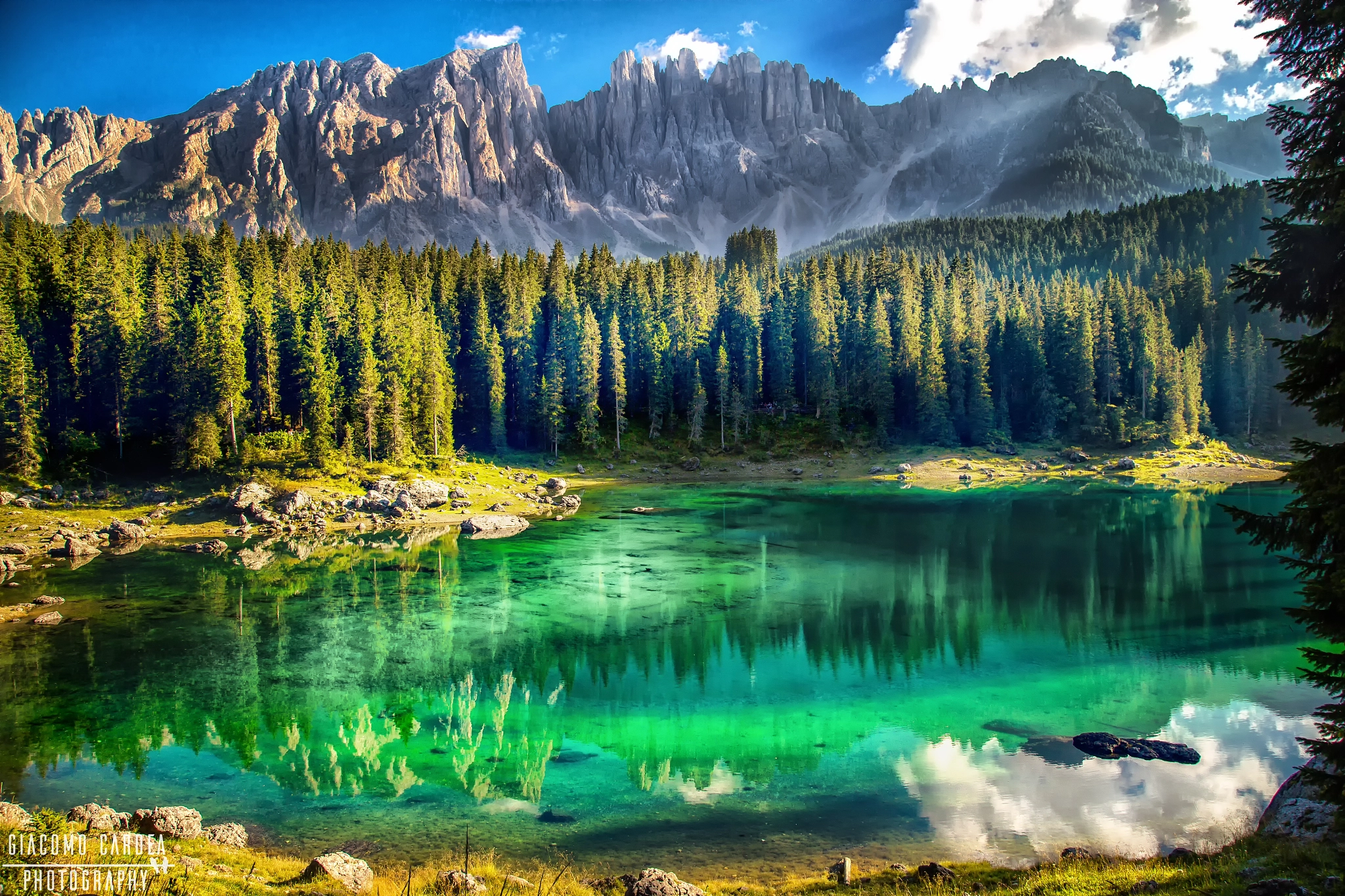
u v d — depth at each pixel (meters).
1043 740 28.34
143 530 74.56
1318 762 19.67
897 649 39.69
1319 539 13.76
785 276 157.75
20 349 85.31
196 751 27.92
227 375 89.94
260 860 18.17
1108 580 54.09
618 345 128.00
